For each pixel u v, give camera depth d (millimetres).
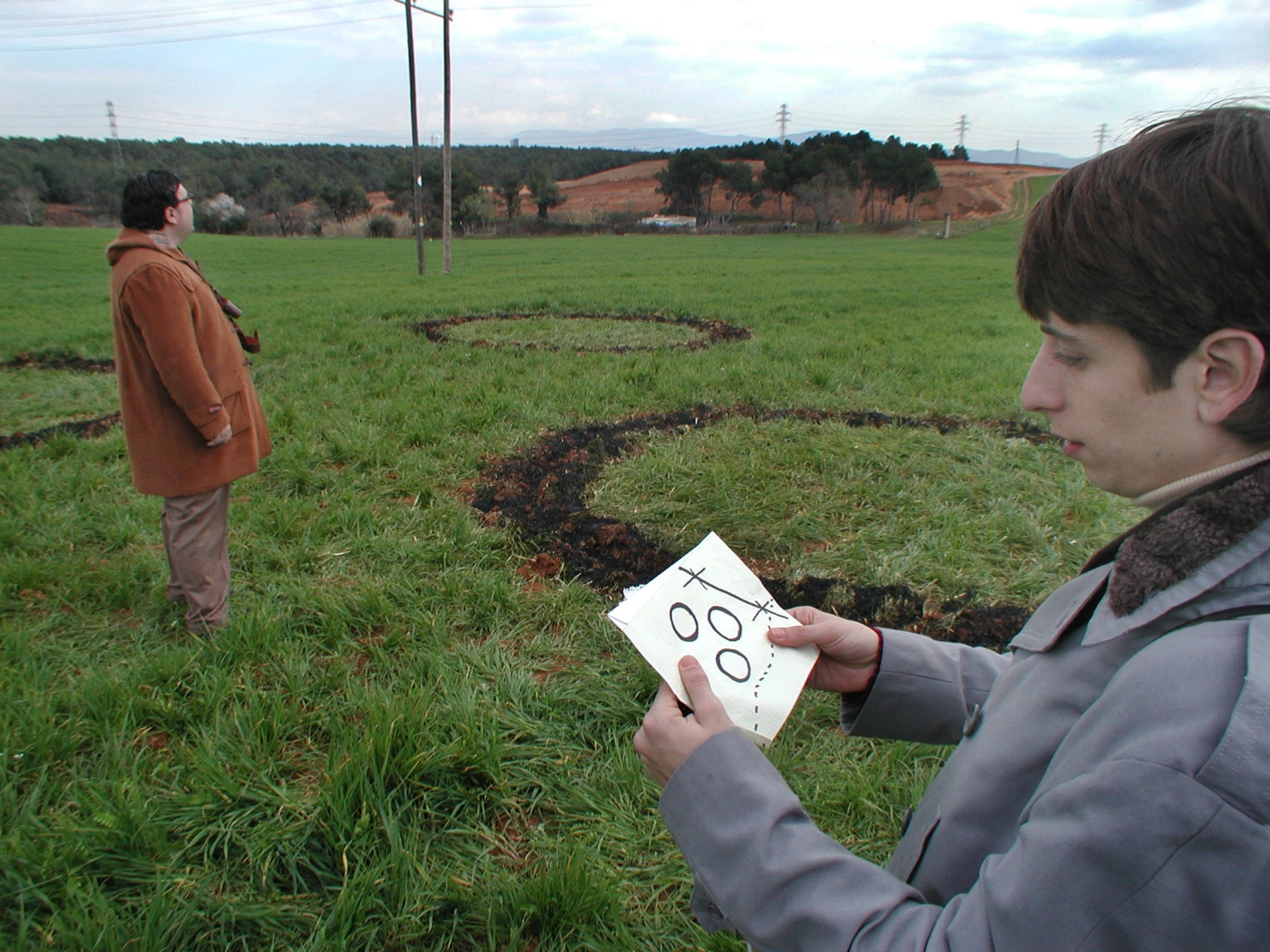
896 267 30328
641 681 3426
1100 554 938
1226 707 652
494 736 2949
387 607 3914
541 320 14648
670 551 4754
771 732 1144
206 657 3516
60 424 7582
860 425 7375
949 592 4328
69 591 4176
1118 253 720
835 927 825
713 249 45875
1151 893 646
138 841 2480
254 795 2684
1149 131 780
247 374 3939
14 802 2609
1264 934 624
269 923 2285
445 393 8297
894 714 1320
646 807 2787
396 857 2428
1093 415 817
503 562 4621
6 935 2178
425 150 139750
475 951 2287
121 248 3457
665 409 8000
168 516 3686
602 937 2312
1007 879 738
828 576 4500
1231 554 709
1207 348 707
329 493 5621
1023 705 912
